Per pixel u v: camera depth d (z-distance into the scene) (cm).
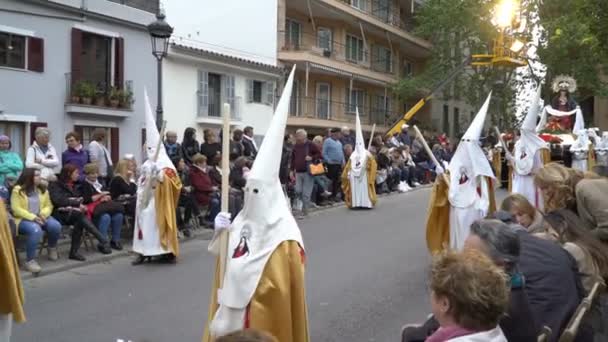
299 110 2983
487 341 252
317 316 690
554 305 344
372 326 659
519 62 2597
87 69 1789
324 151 1705
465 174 854
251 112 2489
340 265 946
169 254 991
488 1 3231
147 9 1989
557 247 373
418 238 1185
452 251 275
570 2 3253
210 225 1263
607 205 486
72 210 970
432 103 4216
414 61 4234
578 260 413
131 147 1919
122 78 1877
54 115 1680
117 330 651
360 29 3453
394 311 712
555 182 511
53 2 1653
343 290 799
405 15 4147
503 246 320
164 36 1352
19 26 1584
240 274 404
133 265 969
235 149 1388
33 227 894
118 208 1051
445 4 3350
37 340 621
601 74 3553
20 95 1591
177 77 2127
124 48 1886
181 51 2108
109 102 1816
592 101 3909
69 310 724
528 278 351
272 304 400
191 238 1178
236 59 2353
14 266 476
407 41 3781
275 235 409
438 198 871
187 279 874
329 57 3119
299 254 413
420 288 812
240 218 420
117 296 785
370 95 3612
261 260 403
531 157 1084
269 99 2592
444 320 263
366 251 1055
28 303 754
